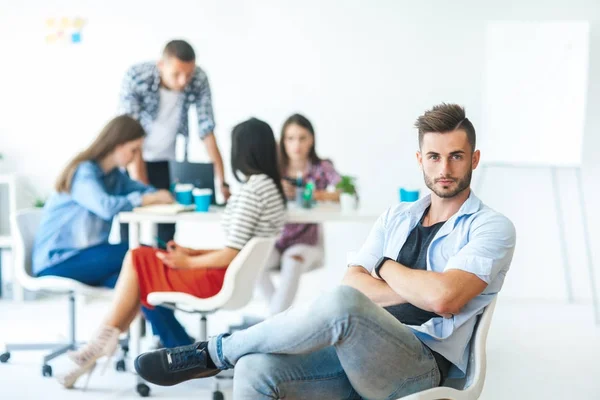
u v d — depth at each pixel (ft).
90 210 12.46
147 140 15.06
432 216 7.40
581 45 16.74
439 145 7.04
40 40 18.25
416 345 6.63
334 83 18.17
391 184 18.30
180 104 15.11
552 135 17.02
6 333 14.92
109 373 12.42
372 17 18.02
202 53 18.21
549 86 16.96
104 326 11.09
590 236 18.08
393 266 7.02
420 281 6.79
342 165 18.33
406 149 18.22
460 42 17.99
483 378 6.59
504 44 17.06
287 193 13.97
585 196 17.98
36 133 18.40
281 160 14.62
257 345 6.66
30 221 12.93
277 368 6.65
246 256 10.64
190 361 6.97
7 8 18.19
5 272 18.11
